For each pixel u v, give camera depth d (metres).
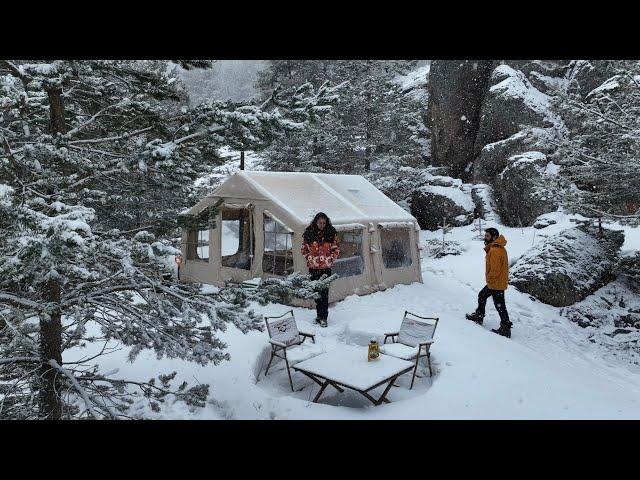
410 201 20.36
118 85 4.89
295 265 9.12
